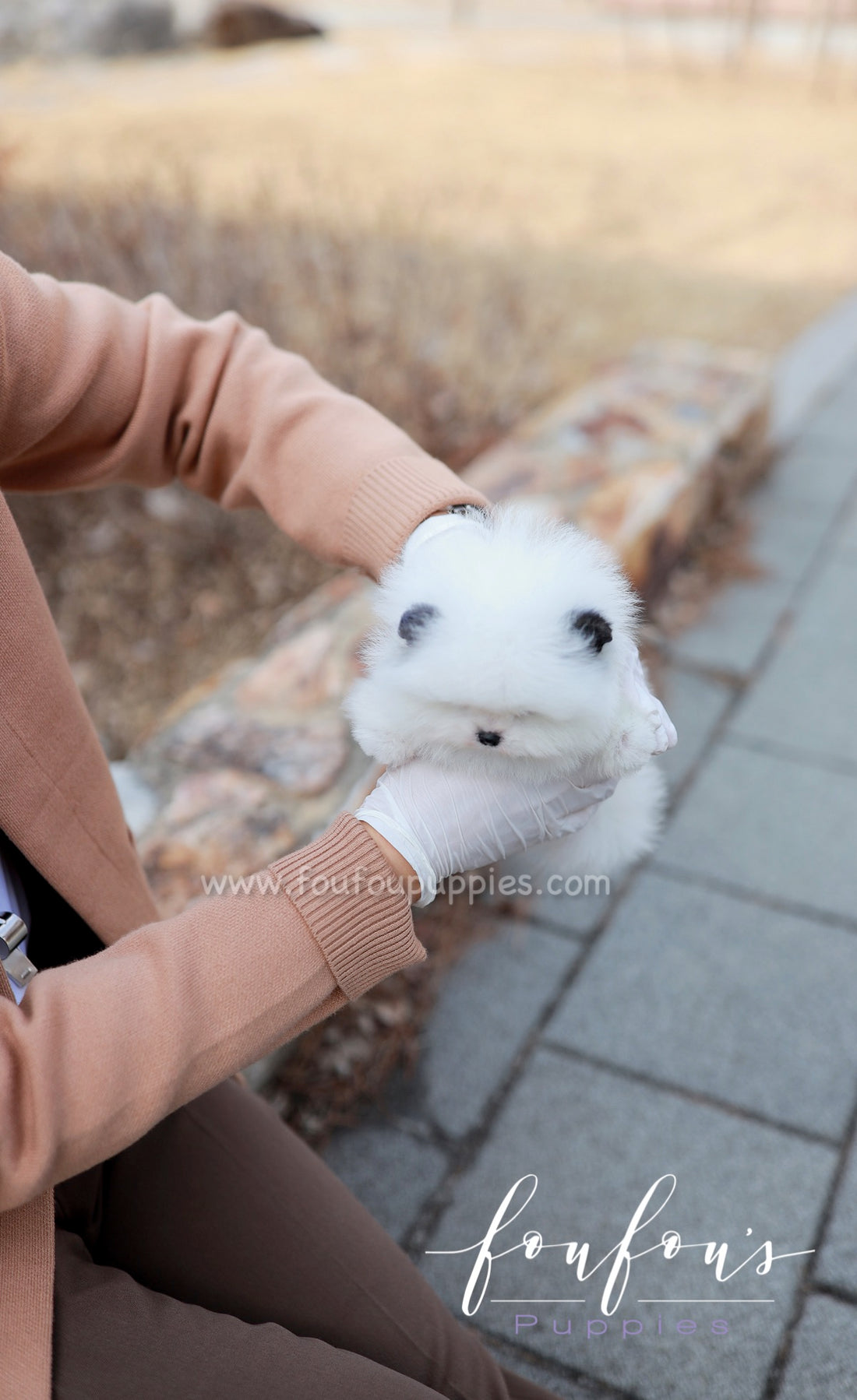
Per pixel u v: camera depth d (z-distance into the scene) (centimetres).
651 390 345
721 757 257
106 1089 80
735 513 352
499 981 206
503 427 374
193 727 212
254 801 194
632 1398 146
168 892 178
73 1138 79
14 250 320
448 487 107
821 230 633
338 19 1471
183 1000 84
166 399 114
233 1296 108
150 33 1216
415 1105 186
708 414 329
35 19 1191
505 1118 183
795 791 246
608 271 559
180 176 401
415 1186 174
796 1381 146
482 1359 111
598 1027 197
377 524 106
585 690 82
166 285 325
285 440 112
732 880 225
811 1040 192
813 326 496
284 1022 89
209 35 1247
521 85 1039
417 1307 110
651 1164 175
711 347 470
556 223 638
